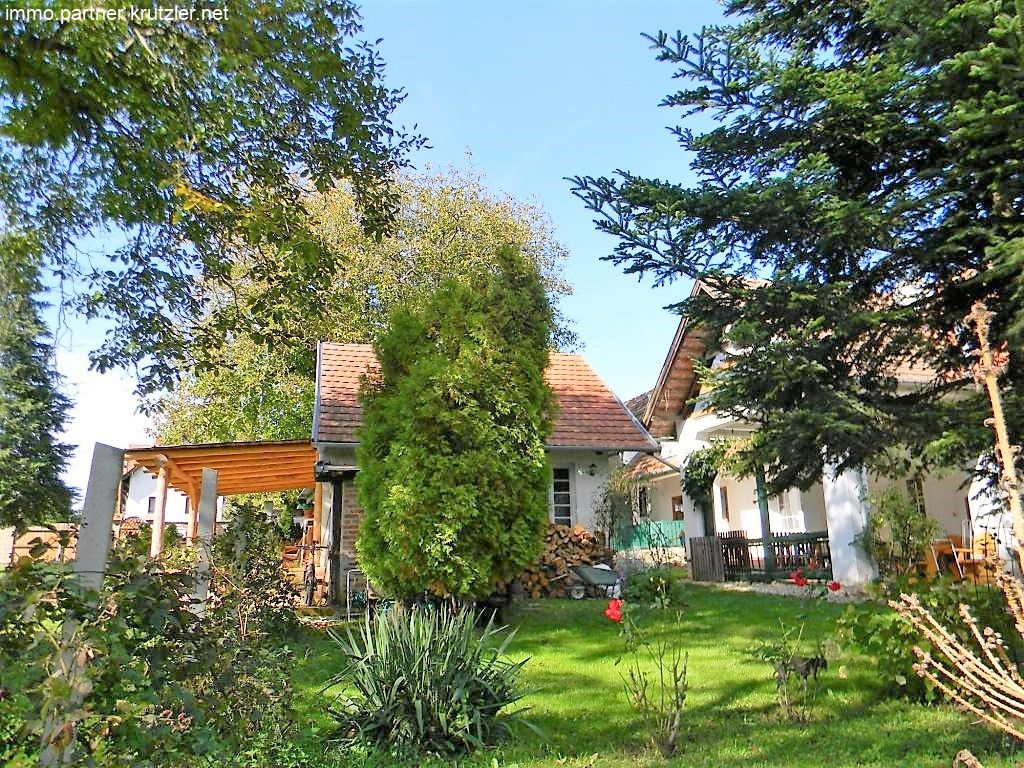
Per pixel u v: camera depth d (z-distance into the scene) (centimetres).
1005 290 559
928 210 586
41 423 2812
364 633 615
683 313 652
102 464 345
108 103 761
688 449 1956
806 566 1464
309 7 816
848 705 592
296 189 1012
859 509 1285
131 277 1017
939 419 588
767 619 1024
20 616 262
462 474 965
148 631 314
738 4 697
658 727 553
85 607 279
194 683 348
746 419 664
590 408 1673
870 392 632
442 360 1005
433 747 504
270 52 803
